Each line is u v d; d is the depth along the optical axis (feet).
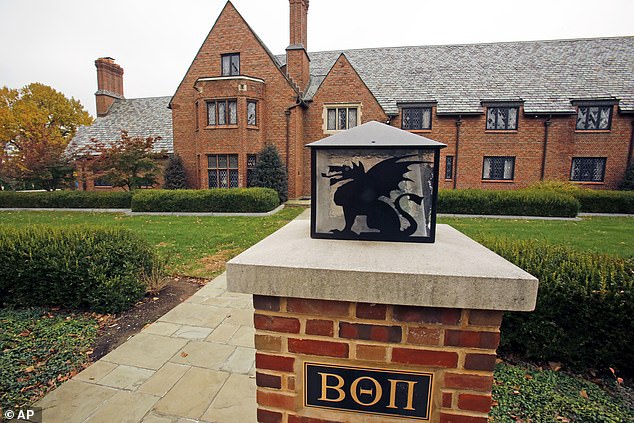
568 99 49.75
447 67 57.72
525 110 49.75
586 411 7.36
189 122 54.54
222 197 41.60
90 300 12.35
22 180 58.49
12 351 9.80
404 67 59.16
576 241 24.32
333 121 53.57
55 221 36.01
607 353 8.71
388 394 4.11
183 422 7.09
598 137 49.24
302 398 4.33
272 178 49.90
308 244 4.66
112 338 10.87
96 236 14.24
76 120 102.42
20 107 88.17
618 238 25.53
